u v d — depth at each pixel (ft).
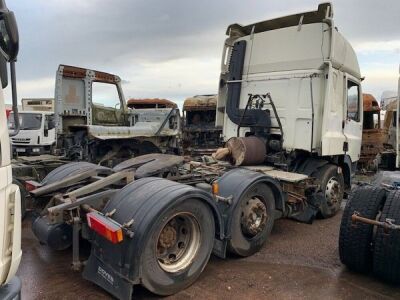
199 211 11.80
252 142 19.85
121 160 30.09
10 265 7.18
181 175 15.74
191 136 52.65
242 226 14.30
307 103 20.08
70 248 14.87
